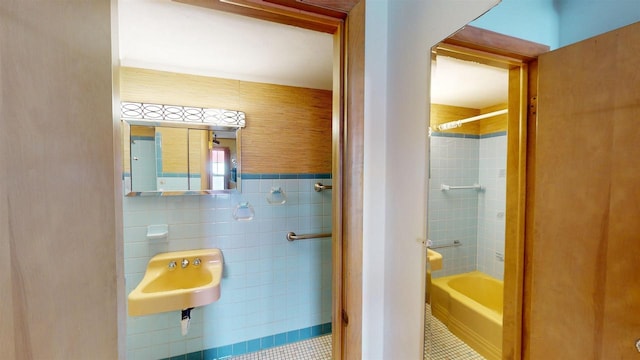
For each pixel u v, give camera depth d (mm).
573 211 469
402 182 842
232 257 1894
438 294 745
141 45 1354
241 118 1830
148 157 1682
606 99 411
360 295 863
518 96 573
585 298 448
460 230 700
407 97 815
